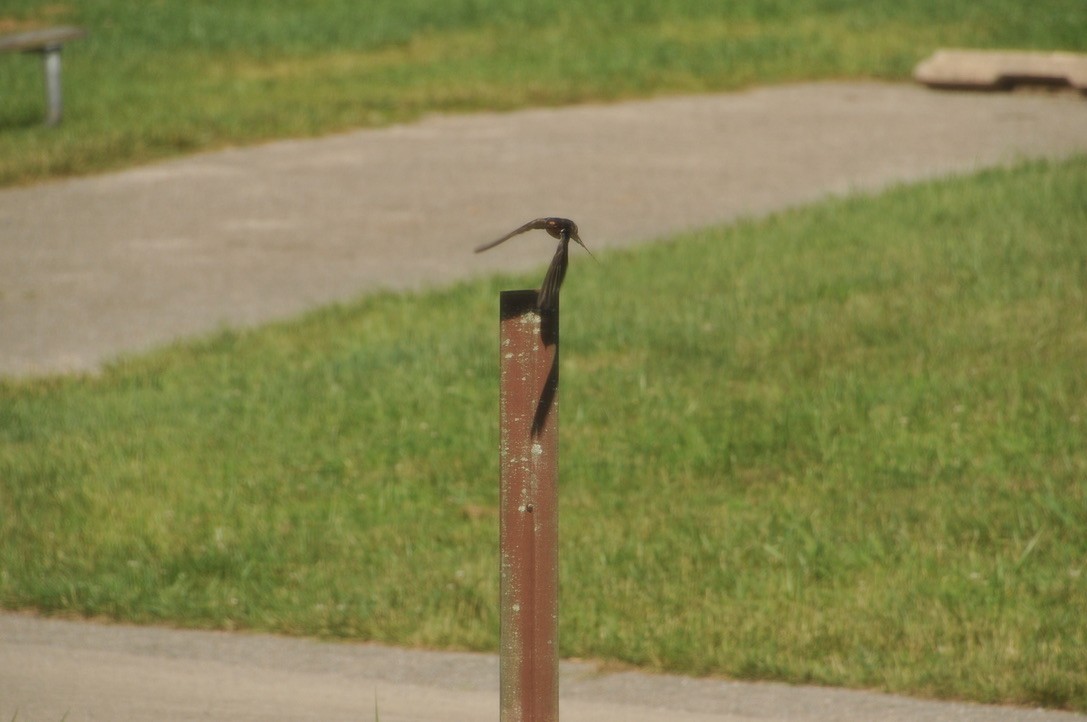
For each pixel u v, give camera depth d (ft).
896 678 37.91
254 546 48.55
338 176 107.24
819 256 76.89
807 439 55.01
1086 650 38.86
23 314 77.30
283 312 76.13
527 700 26.86
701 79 138.92
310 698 38.34
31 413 61.11
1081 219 78.64
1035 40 149.18
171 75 146.41
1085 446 52.60
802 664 38.93
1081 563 44.78
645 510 50.34
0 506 51.62
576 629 41.81
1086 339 61.82
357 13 179.83
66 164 109.70
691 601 43.50
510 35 163.84
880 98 129.90
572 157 110.83
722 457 53.98
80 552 48.37
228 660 41.06
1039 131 112.27
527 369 26.22
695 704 37.37
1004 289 68.23
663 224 90.12
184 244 90.38
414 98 132.36
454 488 53.11
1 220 96.89
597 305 71.26
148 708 37.60
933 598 42.80
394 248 88.22
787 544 46.85
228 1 191.21
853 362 61.67
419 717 37.06
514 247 87.30
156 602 44.60
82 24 176.35
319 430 58.18
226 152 115.65
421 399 60.64
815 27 159.74
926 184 91.30
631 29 164.25
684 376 61.52
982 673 37.76
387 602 44.14
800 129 117.80
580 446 55.62
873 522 48.24
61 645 42.22
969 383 58.39
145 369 66.69
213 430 58.34
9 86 138.82
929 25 158.40
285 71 148.25
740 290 71.87
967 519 47.88
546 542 26.53
